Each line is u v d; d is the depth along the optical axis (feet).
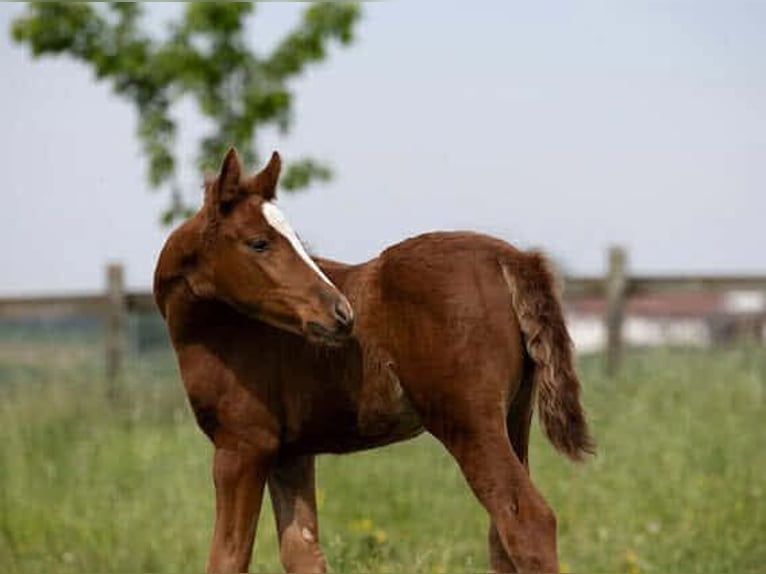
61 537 39.75
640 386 53.88
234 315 30.58
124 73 72.02
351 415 30.35
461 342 28.91
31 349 64.13
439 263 29.48
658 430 47.93
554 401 29.01
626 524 41.22
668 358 57.98
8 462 46.47
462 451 28.94
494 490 28.50
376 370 29.86
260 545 39.22
